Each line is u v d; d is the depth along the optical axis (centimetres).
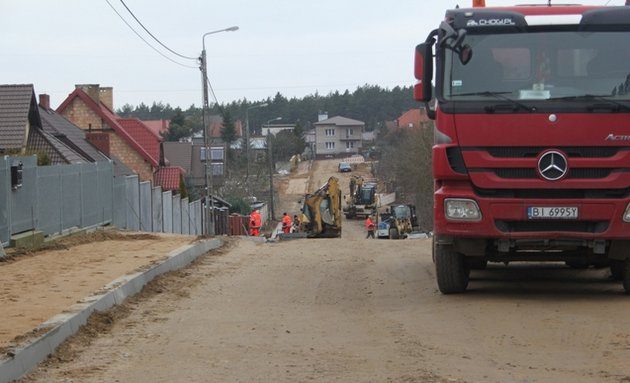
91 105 4753
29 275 1266
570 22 1028
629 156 999
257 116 14588
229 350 826
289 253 2006
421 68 1066
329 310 1093
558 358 770
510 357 778
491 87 1030
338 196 4203
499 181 1016
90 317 958
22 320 887
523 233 1019
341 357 786
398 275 1482
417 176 5112
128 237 2083
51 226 1923
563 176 1005
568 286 1238
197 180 6309
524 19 1034
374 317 1024
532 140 1010
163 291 1264
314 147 13425
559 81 1020
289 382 693
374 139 12675
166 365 765
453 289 1163
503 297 1127
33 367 748
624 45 1020
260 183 7012
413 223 4838
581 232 1015
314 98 15862
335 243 2381
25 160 1750
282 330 934
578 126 1004
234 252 2023
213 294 1257
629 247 1030
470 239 1061
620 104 998
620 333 863
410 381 686
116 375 729
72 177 2105
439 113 1041
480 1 1159
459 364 750
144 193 2975
